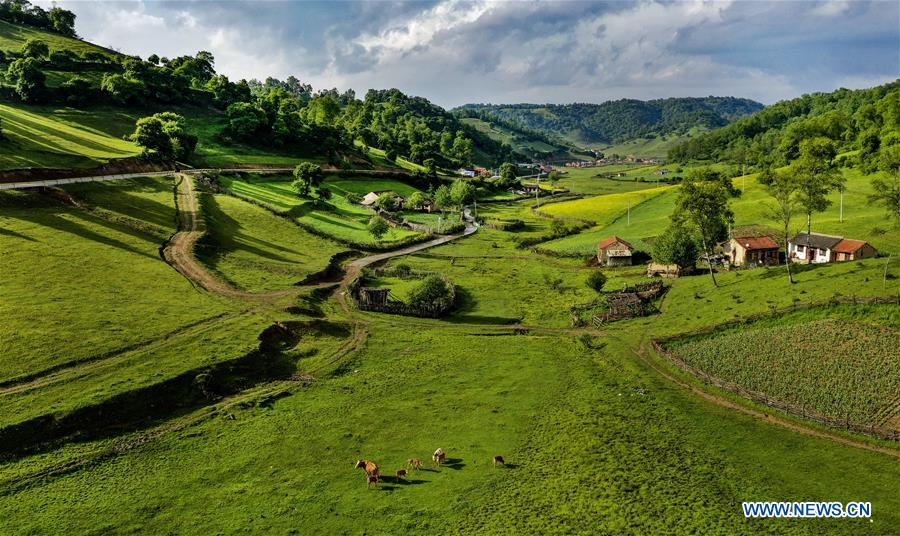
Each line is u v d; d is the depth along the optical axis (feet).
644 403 182.09
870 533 118.11
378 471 144.25
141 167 441.68
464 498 136.46
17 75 604.08
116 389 170.09
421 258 412.98
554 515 128.47
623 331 250.78
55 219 292.40
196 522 126.82
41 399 161.48
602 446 157.07
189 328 218.38
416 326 263.08
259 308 248.11
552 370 213.05
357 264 368.68
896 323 199.82
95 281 240.73
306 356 219.82
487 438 165.07
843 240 297.33
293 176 597.93
